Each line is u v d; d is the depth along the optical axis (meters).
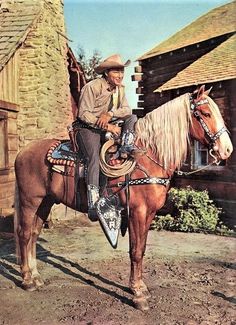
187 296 4.06
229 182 7.88
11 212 7.62
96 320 3.49
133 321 3.47
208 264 5.25
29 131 8.59
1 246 6.28
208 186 8.29
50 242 6.54
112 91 3.88
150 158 3.72
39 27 8.66
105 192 3.78
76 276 4.70
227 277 4.69
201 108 3.69
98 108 3.82
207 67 8.80
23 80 8.63
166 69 10.94
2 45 8.07
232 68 7.93
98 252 5.89
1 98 7.95
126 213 3.80
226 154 3.67
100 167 3.76
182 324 3.41
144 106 11.60
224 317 3.56
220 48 9.38
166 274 4.79
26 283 4.24
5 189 8.15
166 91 9.36
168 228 7.73
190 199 7.86
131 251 3.82
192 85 8.30
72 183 3.96
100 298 4.00
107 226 3.74
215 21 11.13
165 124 3.73
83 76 10.90
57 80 9.46
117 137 3.82
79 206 4.01
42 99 8.59
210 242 6.59
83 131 3.80
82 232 7.37
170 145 3.71
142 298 3.78
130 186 3.69
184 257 5.61
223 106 8.07
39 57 8.62
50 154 4.07
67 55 10.34
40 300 3.96
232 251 5.96
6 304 3.87
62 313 3.65
